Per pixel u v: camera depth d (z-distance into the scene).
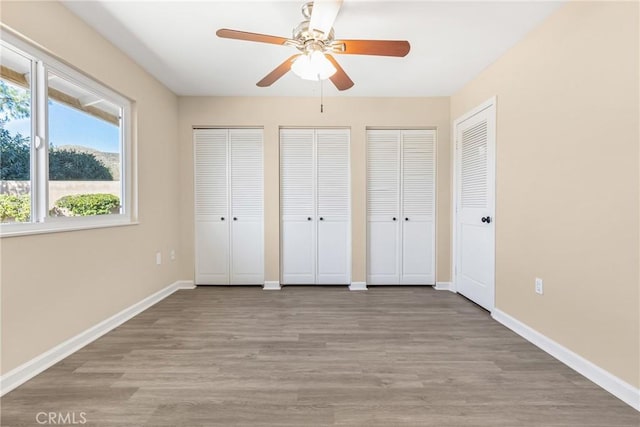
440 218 3.54
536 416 1.39
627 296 1.50
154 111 2.99
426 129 3.58
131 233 2.63
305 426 1.32
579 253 1.77
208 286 3.60
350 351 2.00
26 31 1.67
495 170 2.61
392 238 3.62
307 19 1.92
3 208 1.63
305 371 1.75
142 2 1.88
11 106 1.67
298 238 3.62
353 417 1.38
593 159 1.68
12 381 1.58
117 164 2.53
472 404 1.47
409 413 1.40
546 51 2.03
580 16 1.76
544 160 2.05
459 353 1.98
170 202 3.32
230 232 3.60
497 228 2.59
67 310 1.95
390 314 2.70
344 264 3.63
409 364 1.84
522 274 2.27
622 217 1.52
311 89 3.27
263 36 1.72
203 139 3.55
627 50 1.49
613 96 1.56
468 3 1.88
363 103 3.49
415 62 2.65
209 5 1.91
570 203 1.83
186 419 1.36
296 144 3.57
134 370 1.75
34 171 1.80
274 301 3.07
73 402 1.46
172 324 2.46
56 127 1.94
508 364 1.84
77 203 2.12
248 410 1.42
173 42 2.34
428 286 3.62
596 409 1.44
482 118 2.82
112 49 2.36
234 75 2.93
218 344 2.10
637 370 1.46
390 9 1.93
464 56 2.54
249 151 3.57
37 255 1.74
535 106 2.13
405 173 3.60
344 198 3.61
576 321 1.79
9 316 1.59
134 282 2.67
